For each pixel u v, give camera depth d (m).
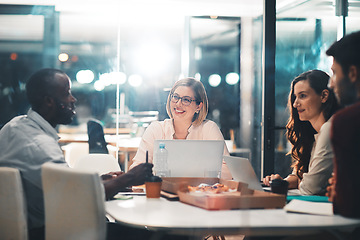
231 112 11.05
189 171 2.61
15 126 2.36
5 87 12.69
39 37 11.72
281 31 4.12
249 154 7.38
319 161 2.53
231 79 11.30
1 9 6.98
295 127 2.99
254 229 1.67
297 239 2.05
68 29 10.29
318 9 4.25
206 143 2.61
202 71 14.44
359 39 1.87
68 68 11.84
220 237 3.46
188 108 3.23
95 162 3.23
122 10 7.68
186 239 2.36
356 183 1.78
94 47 11.74
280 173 4.09
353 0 4.38
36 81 2.41
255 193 2.18
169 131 3.25
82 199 1.80
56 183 1.90
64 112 2.47
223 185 2.38
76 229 1.84
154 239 1.75
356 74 1.87
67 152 5.92
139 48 10.60
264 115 4.05
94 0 7.03
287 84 4.12
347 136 1.77
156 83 10.30
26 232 2.13
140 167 2.38
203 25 9.18
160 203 2.20
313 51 4.23
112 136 6.79
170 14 7.76
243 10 7.08
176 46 10.70
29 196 2.27
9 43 12.62
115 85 10.36
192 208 2.05
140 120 7.59
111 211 1.97
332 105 2.84
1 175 2.09
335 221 1.76
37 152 2.24
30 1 6.94
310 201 2.20
